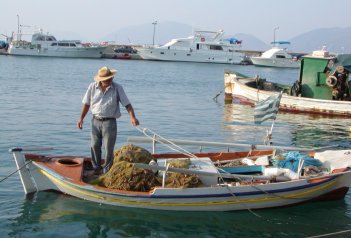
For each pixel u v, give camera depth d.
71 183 8.78
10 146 13.88
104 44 114.06
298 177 9.31
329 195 9.62
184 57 79.31
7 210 8.61
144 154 9.31
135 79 44.47
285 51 78.69
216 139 16.66
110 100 8.91
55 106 23.28
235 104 27.28
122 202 8.69
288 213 9.08
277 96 11.79
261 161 10.09
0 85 32.81
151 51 80.00
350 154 10.30
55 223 8.18
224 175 8.81
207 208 8.78
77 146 14.30
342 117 22.72
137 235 7.91
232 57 79.69
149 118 20.84
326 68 23.44
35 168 9.16
